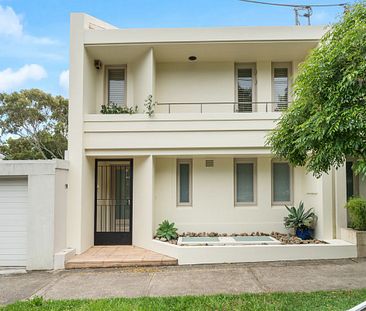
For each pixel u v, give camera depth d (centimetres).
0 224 895
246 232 1100
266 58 1122
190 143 1005
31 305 564
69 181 976
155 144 1007
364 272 752
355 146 561
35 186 875
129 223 1083
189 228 1102
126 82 1143
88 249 1011
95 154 1013
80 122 996
